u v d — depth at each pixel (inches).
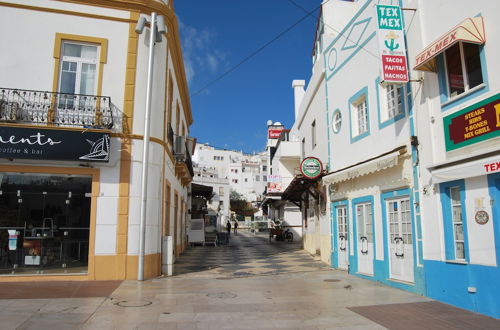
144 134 406.0
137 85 419.2
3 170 382.9
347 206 479.8
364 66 445.1
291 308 281.1
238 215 2851.9
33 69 400.2
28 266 383.2
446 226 297.7
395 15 346.0
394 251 374.0
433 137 313.3
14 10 404.8
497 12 257.8
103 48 415.5
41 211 390.0
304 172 532.4
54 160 383.9
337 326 237.1
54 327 222.8
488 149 253.9
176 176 657.0
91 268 387.2
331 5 605.3
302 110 782.5
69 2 414.3
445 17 304.3
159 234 429.4
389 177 381.1
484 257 260.7
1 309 261.3
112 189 398.6
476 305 266.4
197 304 289.1
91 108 402.6
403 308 281.7
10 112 381.4
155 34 422.3
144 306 279.3
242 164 3567.9
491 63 260.4
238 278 426.3
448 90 303.3
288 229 1160.8
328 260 558.6
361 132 461.7
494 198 253.4
